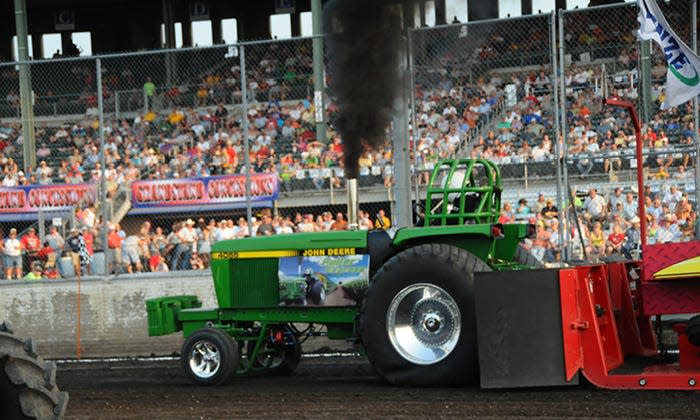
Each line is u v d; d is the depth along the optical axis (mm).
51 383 7074
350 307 14539
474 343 12875
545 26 35250
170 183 29922
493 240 13742
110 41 64188
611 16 34312
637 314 14008
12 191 29609
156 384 15188
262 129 34094
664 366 12484
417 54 21219
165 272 21109
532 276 12227
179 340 20719
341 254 14500
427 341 13289
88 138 32438
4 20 64062
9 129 32688
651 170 24047
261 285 15133
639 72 21719
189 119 33156
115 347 21000
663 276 11742
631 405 11094
